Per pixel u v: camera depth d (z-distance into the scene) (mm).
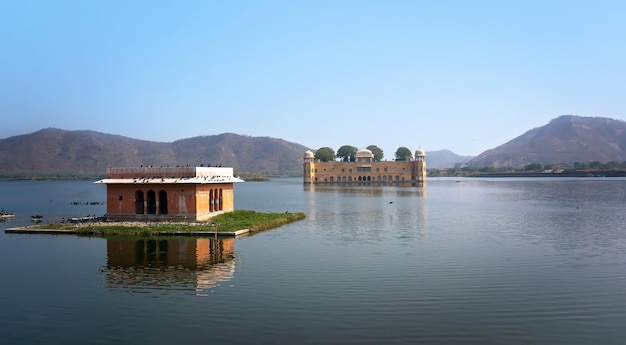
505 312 18953
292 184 195125
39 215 59969
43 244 34594
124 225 41094
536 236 37938
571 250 31594
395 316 18547
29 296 21609
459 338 16484
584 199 80938
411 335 16750
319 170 181875
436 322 17922
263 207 70688
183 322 18109
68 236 38219
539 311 19062
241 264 27516
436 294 21297
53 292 22203
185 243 34688
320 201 82750
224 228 39750
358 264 27359
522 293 21422
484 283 23109
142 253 30938
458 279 23859
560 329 17203
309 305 19859
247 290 22031
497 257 29297
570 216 53344
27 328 17859
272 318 18406
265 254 30453
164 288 22594
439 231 41219
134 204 44500
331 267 26609
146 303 20359
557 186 134000
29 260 29109
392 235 38812
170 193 44062
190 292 21859
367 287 22438
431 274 24875
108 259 29156
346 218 52438
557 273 25062
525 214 56062
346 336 16703
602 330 17094
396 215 55750
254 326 17641
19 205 82938
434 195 97312
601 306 19641
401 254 30344
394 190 120125
